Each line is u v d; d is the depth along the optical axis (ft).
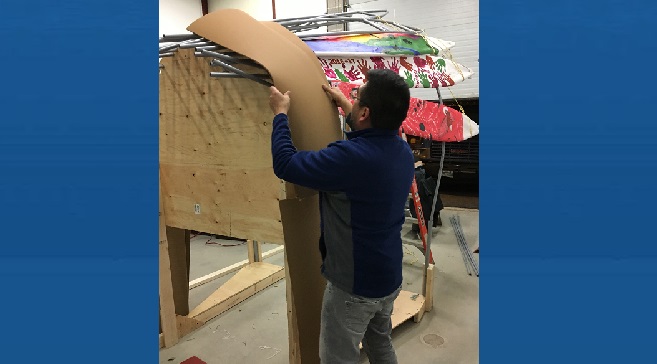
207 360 8.18
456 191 21.36
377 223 4.56
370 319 5.14
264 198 5.99
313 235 5.70
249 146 5.95
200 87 6.23
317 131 5.11
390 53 6.89
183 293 9.30
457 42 17.94
